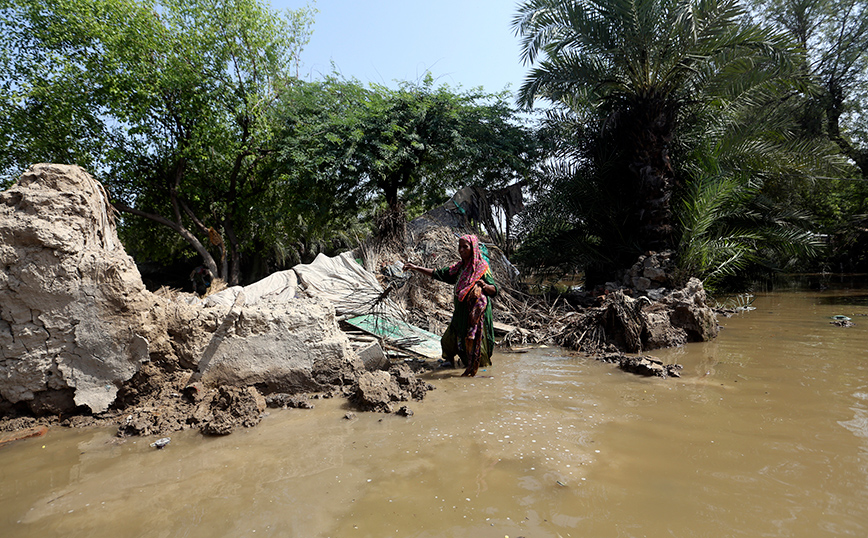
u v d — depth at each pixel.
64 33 15.65
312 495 2.68
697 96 11.56
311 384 4.84
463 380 5.21
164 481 2.93
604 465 2.95
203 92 17.31
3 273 4.07
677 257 10.04
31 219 4.15
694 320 7.01
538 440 3.38
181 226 17.77
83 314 4.29
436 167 18.48
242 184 19.50
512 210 13.93
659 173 10.70
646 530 2.24
